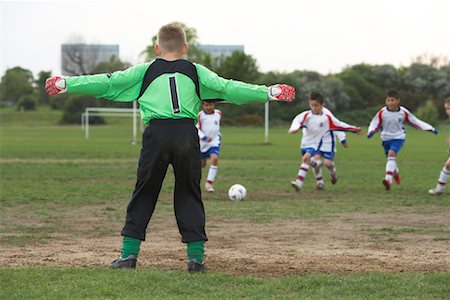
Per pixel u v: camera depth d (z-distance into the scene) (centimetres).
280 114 7831
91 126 8125
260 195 1683
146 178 771
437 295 671
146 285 704
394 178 1928
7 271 756
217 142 1780
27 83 11231
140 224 788
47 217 1278
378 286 704
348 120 7769
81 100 8550
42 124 8550
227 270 802
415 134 6512
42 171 2277
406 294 676
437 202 1534
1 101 11019
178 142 755
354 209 1403
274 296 668
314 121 1798
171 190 1767
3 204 1458
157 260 865
